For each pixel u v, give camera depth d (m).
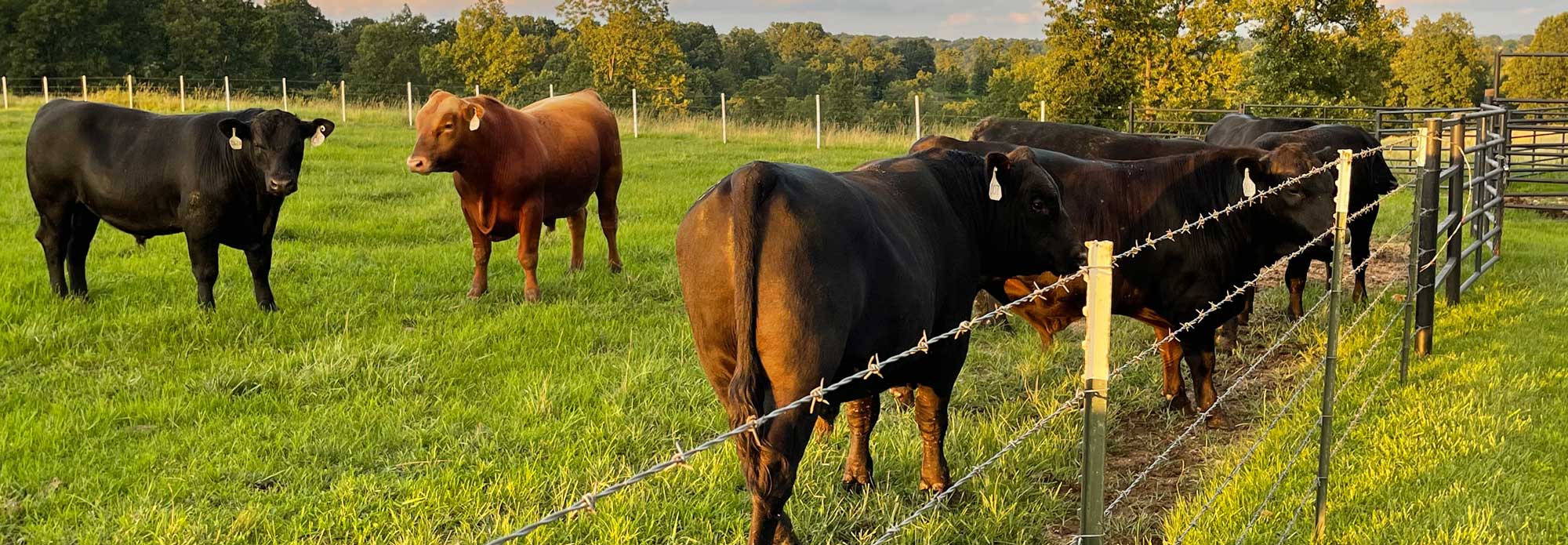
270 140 7.36
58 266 7.97
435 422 5.68
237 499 4.73
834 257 3.74
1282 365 7.43
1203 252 6.24
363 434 5.50
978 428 5.80
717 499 4.81
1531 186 17.92
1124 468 5.61
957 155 4.97
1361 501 4.86
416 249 10.52
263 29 59.47
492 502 4.74
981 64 101.50
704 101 57.38
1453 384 6.42
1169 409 6.43
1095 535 2.66
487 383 6.41
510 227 8.53
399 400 5.98
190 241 7.64
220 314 7.53
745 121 31.19
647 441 5.51
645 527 4.50
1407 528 4.50
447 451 5.30
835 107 49.25
